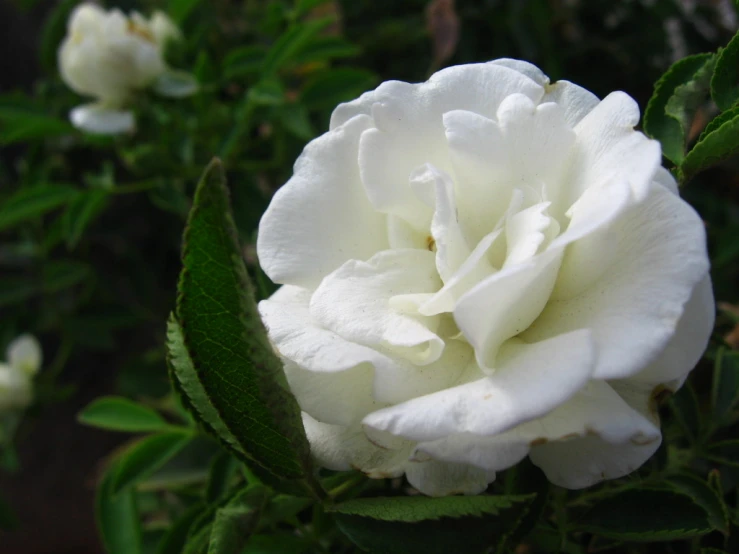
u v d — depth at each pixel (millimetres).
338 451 128
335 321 121
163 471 199
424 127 134
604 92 316
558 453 124
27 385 339
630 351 108
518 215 122
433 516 116
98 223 350
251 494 135
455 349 127
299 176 137
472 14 299
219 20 352
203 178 104
